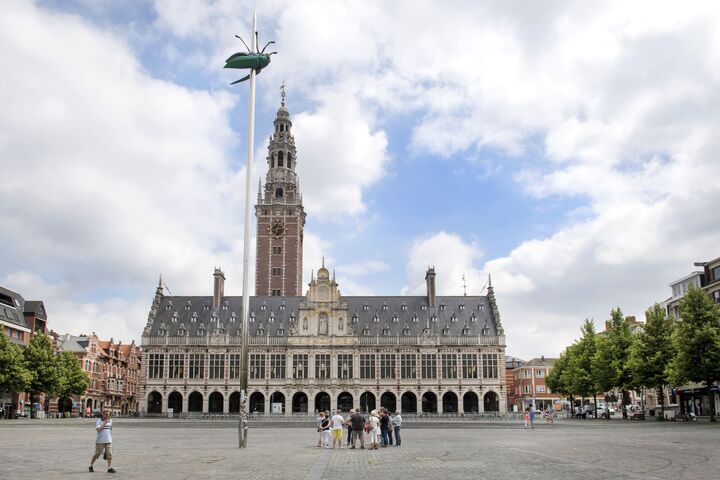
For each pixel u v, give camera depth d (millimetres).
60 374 103875
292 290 140500
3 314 111688
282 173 146250
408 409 127250
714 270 101125
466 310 131500
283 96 152375
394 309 131875
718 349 68812
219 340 126562
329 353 126000
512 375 196000
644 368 80438
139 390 125250
